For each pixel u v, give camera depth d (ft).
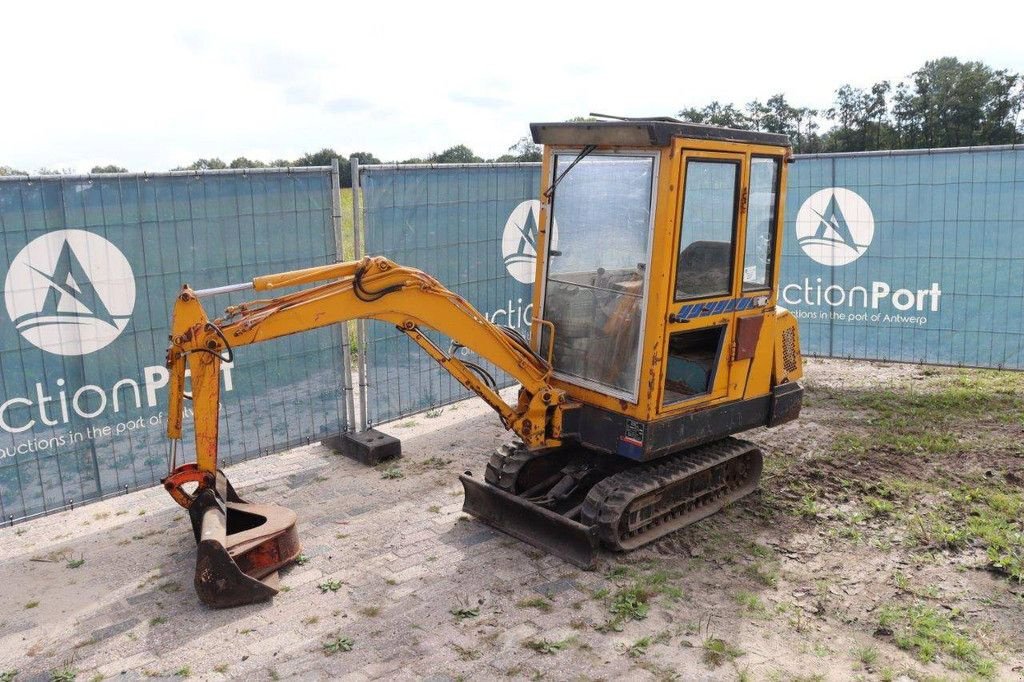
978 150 32.09
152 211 21.02
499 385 31.76
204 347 16.72
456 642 15.96
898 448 25.96
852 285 35.47
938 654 15.52
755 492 22.93
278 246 23.66
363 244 25.84
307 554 19.66
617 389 19.26
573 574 18.60
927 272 34.01
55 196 19.40
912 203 33.60
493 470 21.04
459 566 18.99
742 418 21.20
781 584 18.15
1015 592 17.62
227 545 17.62
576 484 21.09
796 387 22.77
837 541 20.10
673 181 17.38
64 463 20.58
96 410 20.92
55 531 21.03
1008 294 32.91
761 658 15.42
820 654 15.53
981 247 32.94
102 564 19.27
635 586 17.90
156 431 22.15
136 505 22.59
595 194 19.19
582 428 20.20
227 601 17.11
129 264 20.86
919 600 17.42
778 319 21.84
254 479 24.45
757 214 20.17
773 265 20.97
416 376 28.30
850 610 17.11
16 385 19.51
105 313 20.66
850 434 27.37
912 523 20.89
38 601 17.66
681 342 20.88
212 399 17.13
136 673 15.08
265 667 15.21
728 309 19.74
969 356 34.19
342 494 23.35
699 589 17.94
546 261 20.56
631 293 18.69
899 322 35.01
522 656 15.48
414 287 18.44
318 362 25.29
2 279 18.93
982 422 28.35
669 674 14.90
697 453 21.13
